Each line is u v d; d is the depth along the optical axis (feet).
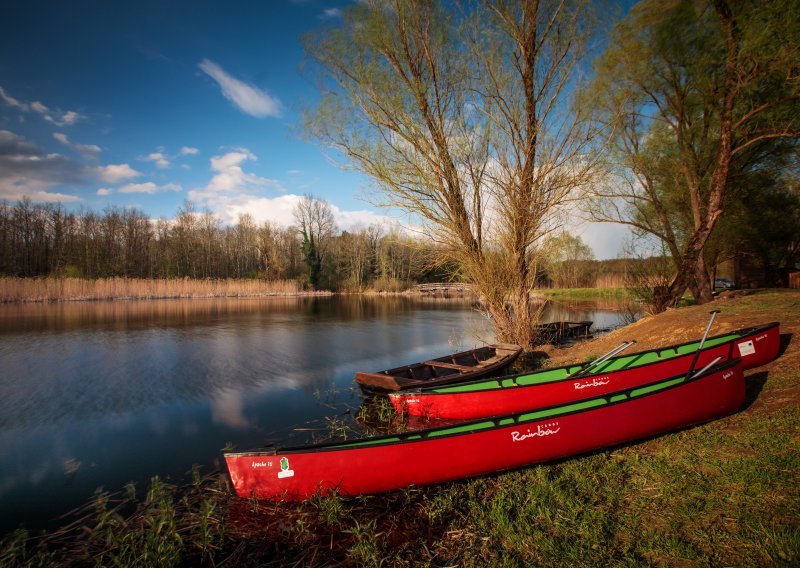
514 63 33.01
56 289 106.73
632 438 14.78
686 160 40.11
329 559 11.08
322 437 21.09
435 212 34.40
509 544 10.60
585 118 32.22
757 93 34.63
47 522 13.92
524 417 15.20
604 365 22.95
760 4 30.30
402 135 32.63
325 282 183.01
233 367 36.78
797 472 11.25
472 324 57.11
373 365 37.70
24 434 21.85
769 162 44.86
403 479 13.73
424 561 10.36
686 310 32.68
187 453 19.44
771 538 9.12
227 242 197.57
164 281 126.62
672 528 10.18
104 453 19.48
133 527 13.32
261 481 13.97
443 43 32.68
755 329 20.94
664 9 35.14
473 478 14.20
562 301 108.27
